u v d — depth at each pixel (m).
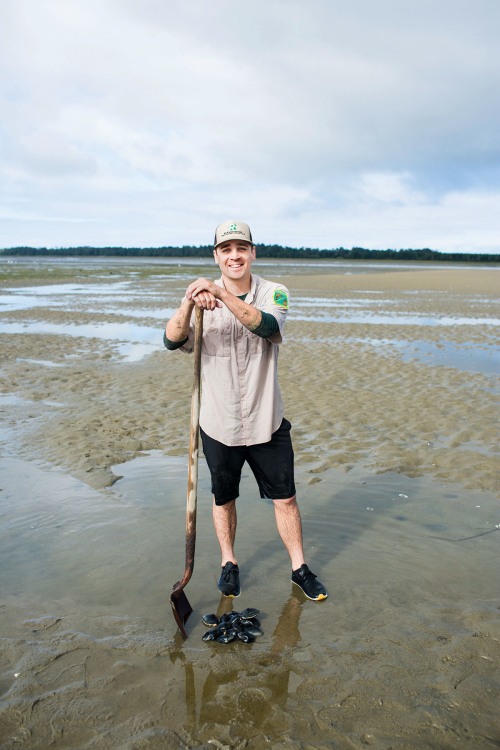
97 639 2.91
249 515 4.39
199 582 3.50
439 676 2.64
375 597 3.31
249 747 2.25
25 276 41.47
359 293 26.27
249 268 3.25
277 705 2.46
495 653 2.80
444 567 3.64
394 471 5.25
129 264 79.25
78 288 30.36
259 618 3.12
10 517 4.33
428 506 4.54
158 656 2.79
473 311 18.73
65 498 4.68
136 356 11.07
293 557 3.44
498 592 3.36
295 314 17.70
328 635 2.96
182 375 9.30
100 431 6.40
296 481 5.03
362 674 2.66
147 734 2.31
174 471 5.28
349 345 12.03
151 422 6.75
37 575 3.54
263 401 3.27
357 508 4.51
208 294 2.99
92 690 2.55
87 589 3.39
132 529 4.15
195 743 2.27
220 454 3.30
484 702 2.48
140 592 3.37
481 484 4.94
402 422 6.68
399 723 2.36
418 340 12.66
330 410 7.18
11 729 2.33
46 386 8.62
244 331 3.19
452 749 2.24
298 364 10.07
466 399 7.61
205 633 2.95
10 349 11.73
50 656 2.77
